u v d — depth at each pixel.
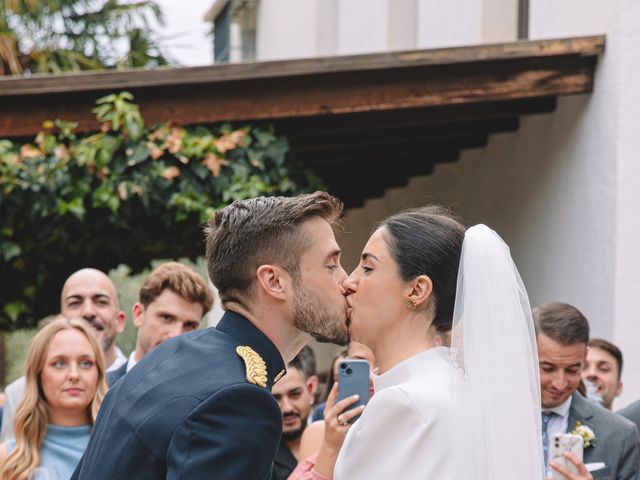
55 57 16.12
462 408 3.13
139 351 5.32
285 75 7.05
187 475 2.81
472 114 7.75
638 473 4.74
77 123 7.12
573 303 7.59
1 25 15.48
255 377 2.98
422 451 3.06
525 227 8.39
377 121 7.67
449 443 3.06
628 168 7.03
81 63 16.30
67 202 7.09
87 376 4.80
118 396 3.06
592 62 7.29
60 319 4.91
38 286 7.68
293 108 7.19
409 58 7.10
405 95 7.21
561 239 7.77
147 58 16.41
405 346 3.28
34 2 15.86
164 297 5.21
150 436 2.89
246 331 3.10
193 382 2.95
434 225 3.34
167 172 7.10
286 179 7.28
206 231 3.26
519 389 3.24
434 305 3.29
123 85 6.98
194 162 7.13
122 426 2.96
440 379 3.17
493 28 8.93
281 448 5.44
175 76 6.99
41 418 4.73
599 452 4.72
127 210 7.23
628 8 7.00
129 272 8.00
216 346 3.07
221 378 2.95
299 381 5.45
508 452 3.14
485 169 9.20
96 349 4.86
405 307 3.28
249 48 16.48
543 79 7.27
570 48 7.14
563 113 7.69
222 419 2.88
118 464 2.91
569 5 7.63
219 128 7.20
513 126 8.55
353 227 12.48
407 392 3.11
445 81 7.23
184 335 3.19
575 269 7.54
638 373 6.92
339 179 10.55
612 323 7.02
